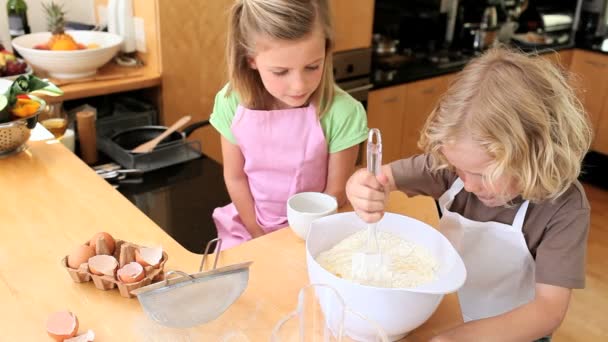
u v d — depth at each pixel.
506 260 1.07
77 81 2.12
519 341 0.84
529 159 0.80
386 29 3.05
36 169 1.33
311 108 1.31
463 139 0.82
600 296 2.28
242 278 0.85
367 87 2.69
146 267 0.91
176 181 1.78
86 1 2.55
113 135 1.92
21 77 1.42
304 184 1.38
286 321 0.83
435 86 3.00
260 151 1.36
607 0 3.49
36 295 0.89
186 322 0.81
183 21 2.23
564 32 3.70
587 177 3.46
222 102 1.40
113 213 1.14
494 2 3.35
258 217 1.46
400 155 3.05
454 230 1.11
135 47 2.37
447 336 0.81
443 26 3.30
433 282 0.73
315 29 1.12
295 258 1.01
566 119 0.82
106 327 0.83
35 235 1.05
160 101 2.33
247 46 1.19
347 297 0.74
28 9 2.42
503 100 0.80
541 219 0.99
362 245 0.89
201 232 1.54
